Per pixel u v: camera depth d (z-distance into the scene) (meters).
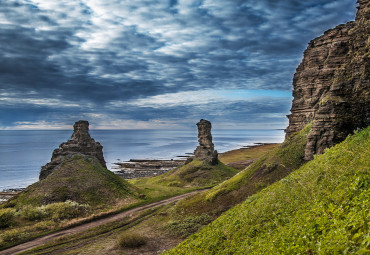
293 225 13.73
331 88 35.62
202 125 110.50
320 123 35.56
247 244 17.11
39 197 61.72
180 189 84.06
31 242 43.34
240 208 29.25
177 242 38.62
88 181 70.44
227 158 170.75
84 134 89.00
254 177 50.12
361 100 32.31
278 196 22.25
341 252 7.43
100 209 61.00
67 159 79.06
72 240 43.81
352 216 9.12
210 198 51.81
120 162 192.25
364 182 12.40
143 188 82.56
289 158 47.59
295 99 63.94
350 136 26.02
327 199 13.77
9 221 49.41
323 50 58.09
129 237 39.47
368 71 32.25
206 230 27.53
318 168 20.58
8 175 146.75
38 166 180.38
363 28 34.81
